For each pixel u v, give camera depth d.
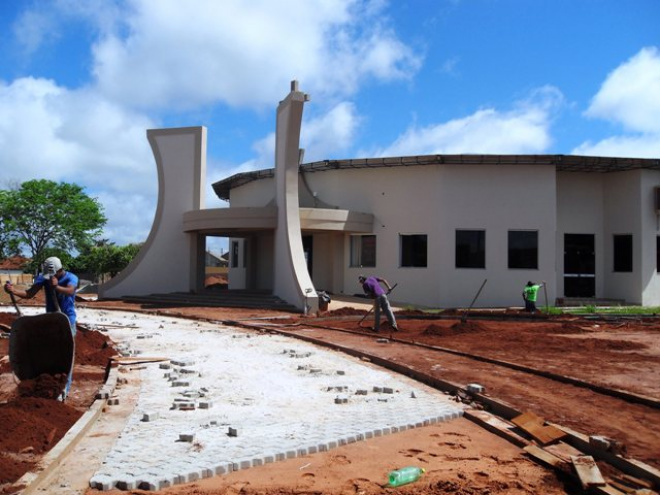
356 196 30.08
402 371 10.97
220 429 6.89
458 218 27.88
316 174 31.44
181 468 5.45
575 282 29.89
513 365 10.84
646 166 28.14
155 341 14.98
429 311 24.39
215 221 27.23
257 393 8.97
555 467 5.67
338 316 21.83
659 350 13.09
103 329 17.66
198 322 20.72
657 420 7.20
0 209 44.44
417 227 28.44
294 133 24.81
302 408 8.02
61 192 46.31
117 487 5.11
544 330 17.41
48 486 5.12
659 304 28.67
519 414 7.42
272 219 26.28
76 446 6.20
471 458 6.04
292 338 16.30
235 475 5.49
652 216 28.69
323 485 5.27
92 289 40.53
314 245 31.16
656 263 28.77
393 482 5.26
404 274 28.59
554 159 27.36
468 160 27.52
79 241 47.19
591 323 19.39
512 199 27.97
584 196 30.02
